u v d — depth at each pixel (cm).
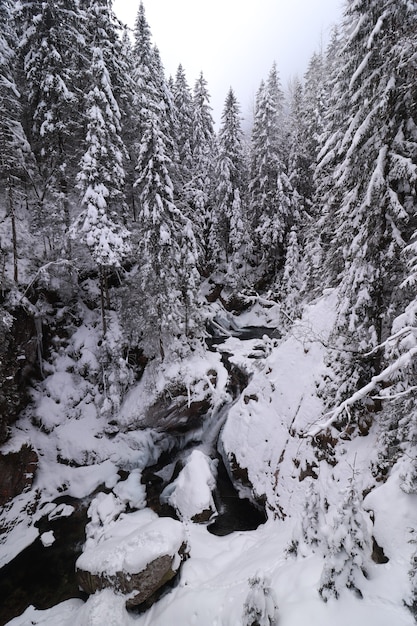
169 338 1945
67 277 2081
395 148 895
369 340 977
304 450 1160
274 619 537
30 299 1866
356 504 595
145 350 1947
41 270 1828
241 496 1355
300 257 2689
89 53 1902
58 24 1803
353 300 1006
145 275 1753
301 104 3284
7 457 1392
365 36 907
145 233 1736
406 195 949
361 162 980
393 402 827
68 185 2059
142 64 2255
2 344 1462
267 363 1575
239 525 1212
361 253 952
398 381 815
